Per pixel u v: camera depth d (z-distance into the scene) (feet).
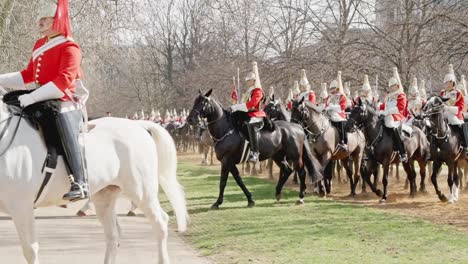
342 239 34.17
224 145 48.47
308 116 55.36
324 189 57.26
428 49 88.53
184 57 205.87
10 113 22.66
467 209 49.55
